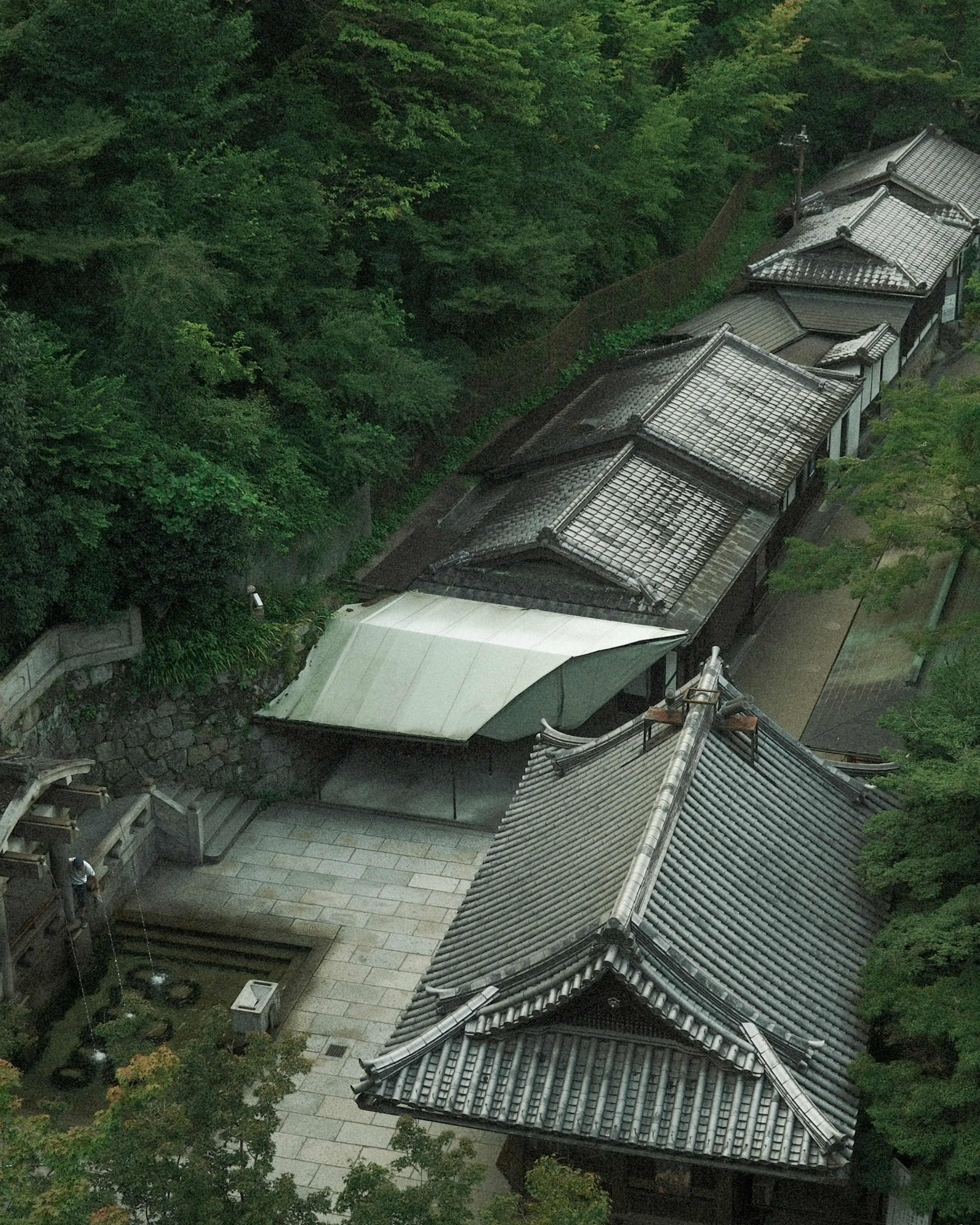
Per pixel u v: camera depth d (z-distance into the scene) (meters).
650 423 38.00
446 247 38.84
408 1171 22.94
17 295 30.02
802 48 64.38
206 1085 17.55
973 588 33.81
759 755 24.50
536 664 31.25
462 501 40.03
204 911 29.33
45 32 30.00
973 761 20.34
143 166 31.56
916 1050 20.03
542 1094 19.56
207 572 29.50
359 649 32.75
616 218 52.28
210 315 31.67
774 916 21.75
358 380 34.50
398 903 29.50
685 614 32.91
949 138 63.94
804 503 42.91
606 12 55.50
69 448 26.77
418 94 38.31
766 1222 21.41
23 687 27.45
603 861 22.17
